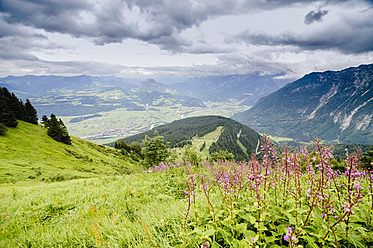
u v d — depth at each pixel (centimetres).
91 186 1439
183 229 467
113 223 602
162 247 430
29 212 873
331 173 417
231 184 570
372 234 341
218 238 427
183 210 569
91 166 7819
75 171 6319
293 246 316
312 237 368
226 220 416
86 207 891
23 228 738
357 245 334
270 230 417
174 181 1202
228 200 560
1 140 6562
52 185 1908
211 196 667
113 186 1340
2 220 787
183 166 1488
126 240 491
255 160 485
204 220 479
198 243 396
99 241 480
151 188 1126
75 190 1358
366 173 460
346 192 480
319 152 427
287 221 424
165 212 627
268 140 521
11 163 5209
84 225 653
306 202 494
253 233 395
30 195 1289
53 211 930
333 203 455
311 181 502
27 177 4391
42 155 6844
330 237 350
